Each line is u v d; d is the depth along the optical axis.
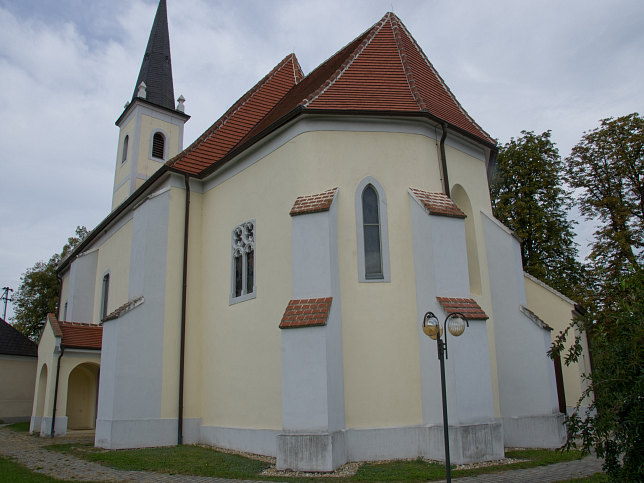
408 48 16.61
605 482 8.02
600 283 23.89
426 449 11.29
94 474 10.23
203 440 14.95
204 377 15.50
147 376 14.84
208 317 15.82
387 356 11.94
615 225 24.27
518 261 14.45
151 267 15.71
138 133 27.59
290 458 10.30
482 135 15.79
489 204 15.59
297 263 11.96
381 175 13.09
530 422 13.25
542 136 27.02
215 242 16.16
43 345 19.70
